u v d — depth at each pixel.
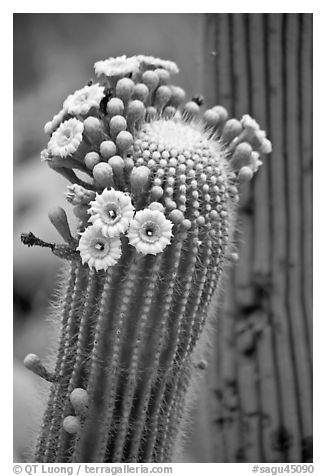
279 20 1.88
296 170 1.91
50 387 1.48
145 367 1.39
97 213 1.33
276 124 1.90
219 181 1.40
